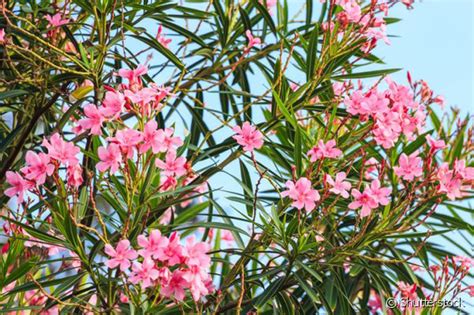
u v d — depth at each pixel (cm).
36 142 239
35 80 231
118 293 225
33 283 219
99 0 231
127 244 202
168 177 212
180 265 202
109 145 205
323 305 227
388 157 242
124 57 234
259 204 224
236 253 225
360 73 237
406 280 238
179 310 218
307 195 214
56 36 241
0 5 227
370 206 217
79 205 218
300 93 234
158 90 212
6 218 213
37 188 207
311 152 218
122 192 217
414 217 232
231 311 231
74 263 244
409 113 238
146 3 243
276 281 225
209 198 227
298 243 220
